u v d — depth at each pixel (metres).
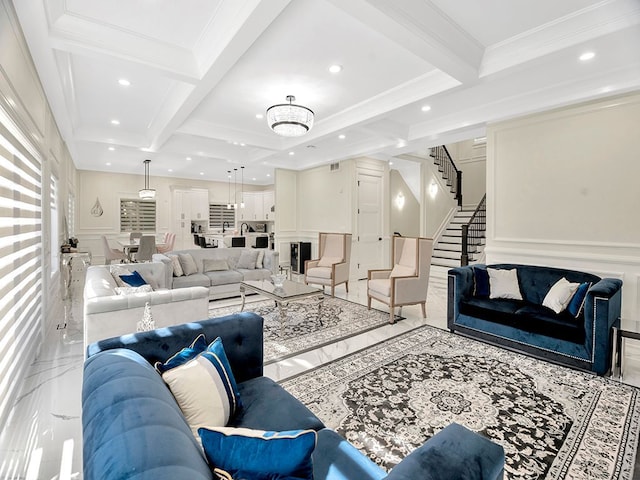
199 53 3.02
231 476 0.86
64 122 4.51
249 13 2.22
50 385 2.54
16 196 2.45
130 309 2.52
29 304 2.86
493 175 4.39
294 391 2.47
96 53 2.69
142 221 9.84
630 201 3.35
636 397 2.38
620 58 3.07
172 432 0.83
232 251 6.09
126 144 5.64
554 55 2.77
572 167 3.71
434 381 2.63
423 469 0.89
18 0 2.09
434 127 4.93
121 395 0.95
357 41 2.83
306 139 5.44
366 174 7.23
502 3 2.42
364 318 4.34
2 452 1.81
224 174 9.96
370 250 7.35
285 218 8.13
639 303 3.31
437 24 2.54
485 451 0.98
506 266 3.95
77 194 8.73
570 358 2.83
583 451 1.83
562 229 3.80
